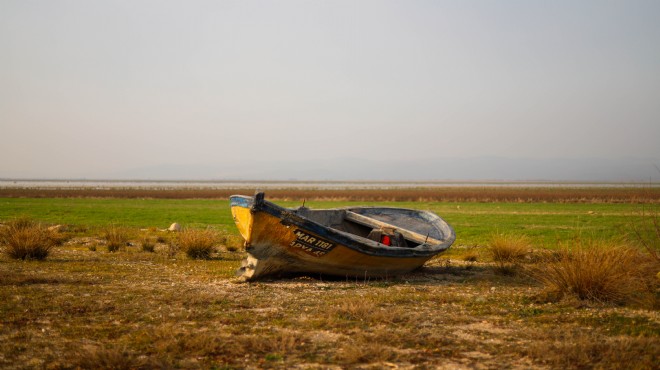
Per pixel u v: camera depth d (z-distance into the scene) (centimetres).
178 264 1555
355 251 1259
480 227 2953
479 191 10125
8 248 1565
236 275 1301
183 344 720
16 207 4369
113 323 852
